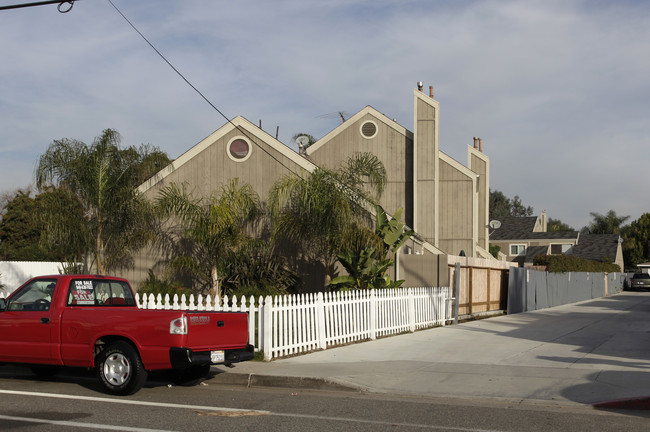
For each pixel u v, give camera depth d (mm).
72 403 8711
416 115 28719
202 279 19609
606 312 27359
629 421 7883
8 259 32531
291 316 13016
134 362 9242
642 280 58719
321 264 19375
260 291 17094
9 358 10203
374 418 7922
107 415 7926
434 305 19219
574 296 38000
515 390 9617
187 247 19859
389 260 18344
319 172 18172
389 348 14094
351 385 9984
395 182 29109
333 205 17406
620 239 71188
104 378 9438
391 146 29359
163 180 20453
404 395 9562
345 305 14906
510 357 12844
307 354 13133
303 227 18172
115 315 9531
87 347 9633
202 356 9258
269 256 18562
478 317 22875
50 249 18938
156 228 20078
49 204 17500
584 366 11664
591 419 7973
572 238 64500
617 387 9664
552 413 8328
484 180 34844
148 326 9219
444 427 7457
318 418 7879
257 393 9773
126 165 18312
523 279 27547
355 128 29719
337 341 14469
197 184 20469
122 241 18344
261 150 20297
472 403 8984
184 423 7516
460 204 29719
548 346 14648
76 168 17438
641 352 13664
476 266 23156
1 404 8609
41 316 10023
